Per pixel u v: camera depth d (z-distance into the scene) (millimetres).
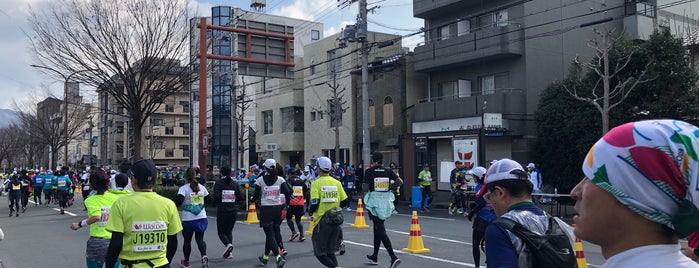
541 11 25484
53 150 46000
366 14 24531
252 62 21672
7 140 68000
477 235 8094
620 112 20547
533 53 25391
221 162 51625
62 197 22109
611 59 20672
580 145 21547
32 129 47625
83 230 16062
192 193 9477
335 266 7996
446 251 11078
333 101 34750
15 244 13266
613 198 1544
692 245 2154
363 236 13547
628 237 1543
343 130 34719
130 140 59500
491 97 25359
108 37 21328
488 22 26688
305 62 38656
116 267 5996
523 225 3047
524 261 2963
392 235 13656
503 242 3023
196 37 23375
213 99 52094
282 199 9812
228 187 10523
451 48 27078
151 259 4820
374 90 32406
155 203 4922
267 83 45812
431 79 29766
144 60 22234
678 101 19656
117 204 4812
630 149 1473
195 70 23922
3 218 20281
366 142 24328
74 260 10992
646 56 20234
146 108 23844
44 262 10781
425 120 28688
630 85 20250
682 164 1416
